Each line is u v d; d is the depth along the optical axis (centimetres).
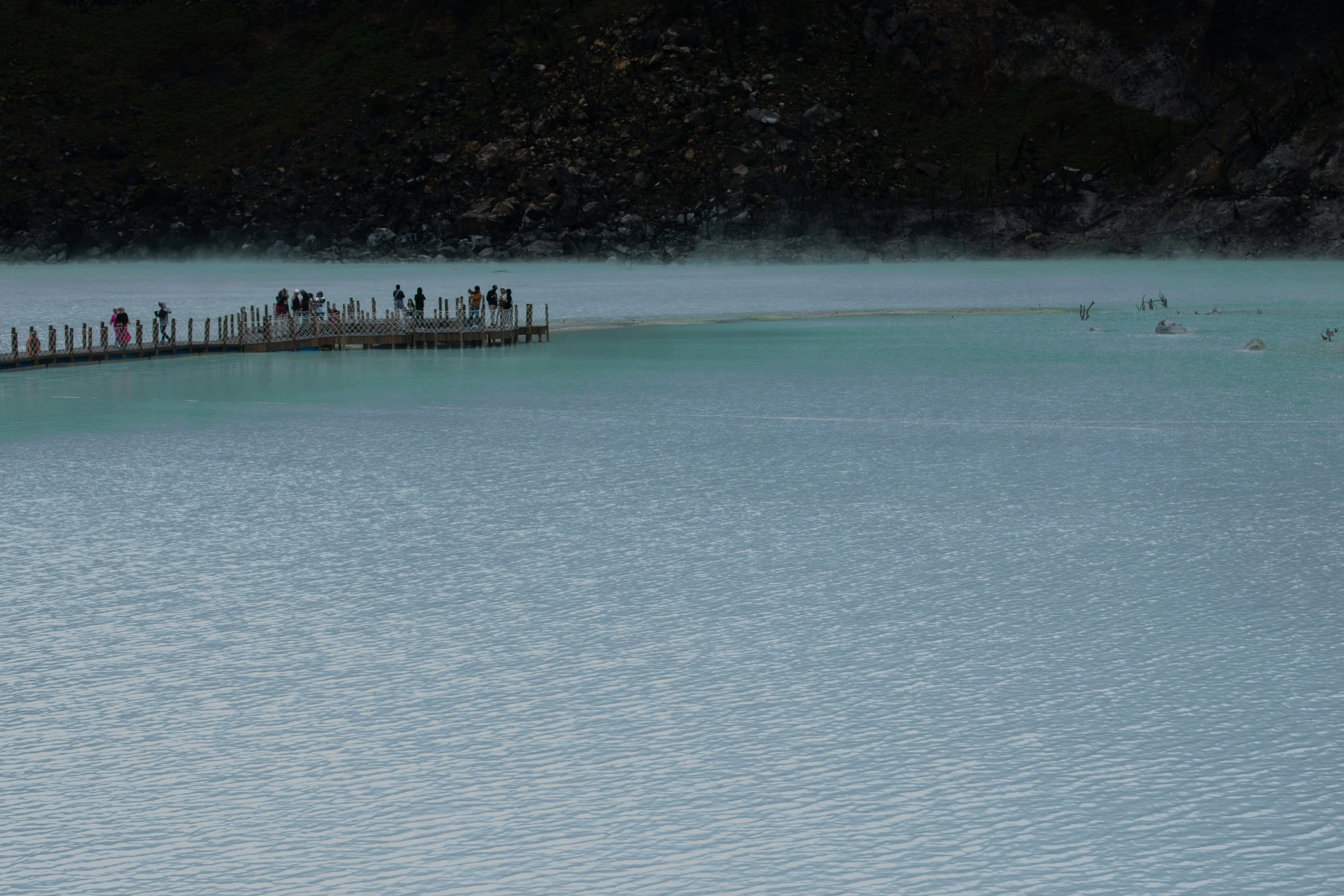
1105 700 2114
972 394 6278
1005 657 2339
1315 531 3281
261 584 2867
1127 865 1571
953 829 1670
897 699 2136
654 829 1683
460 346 9231
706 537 3291
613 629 2533
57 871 1584
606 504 3716
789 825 1688
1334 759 1866
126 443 4884
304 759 1914
